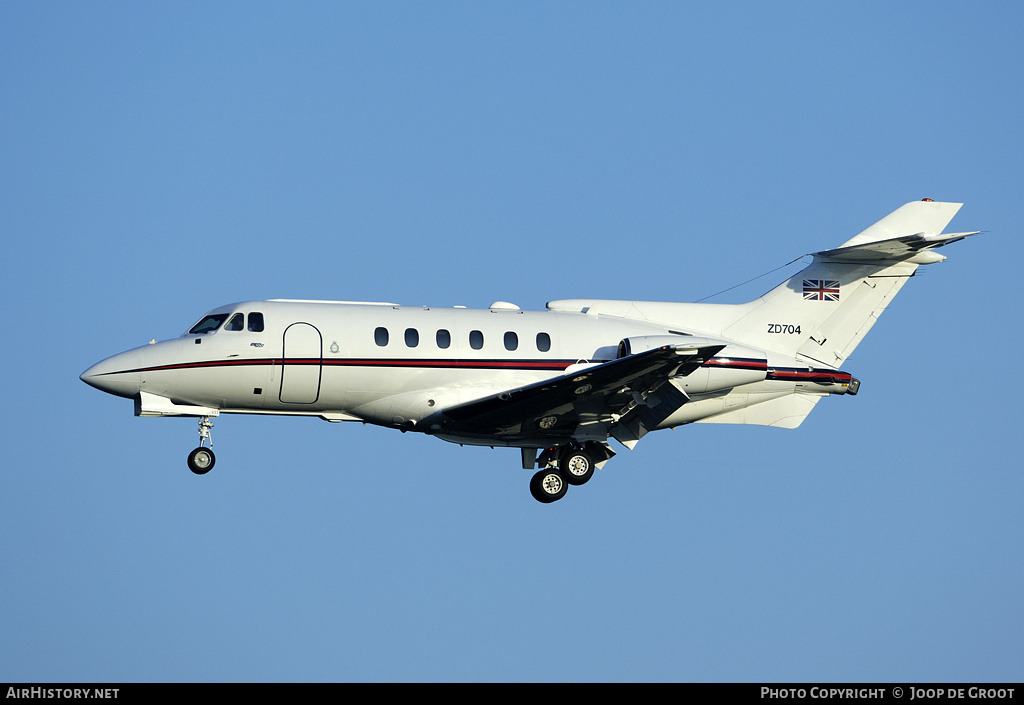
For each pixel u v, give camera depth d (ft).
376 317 272.10
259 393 266.57
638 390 252.42
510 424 269.44
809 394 301.22
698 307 298.97
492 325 278.26
